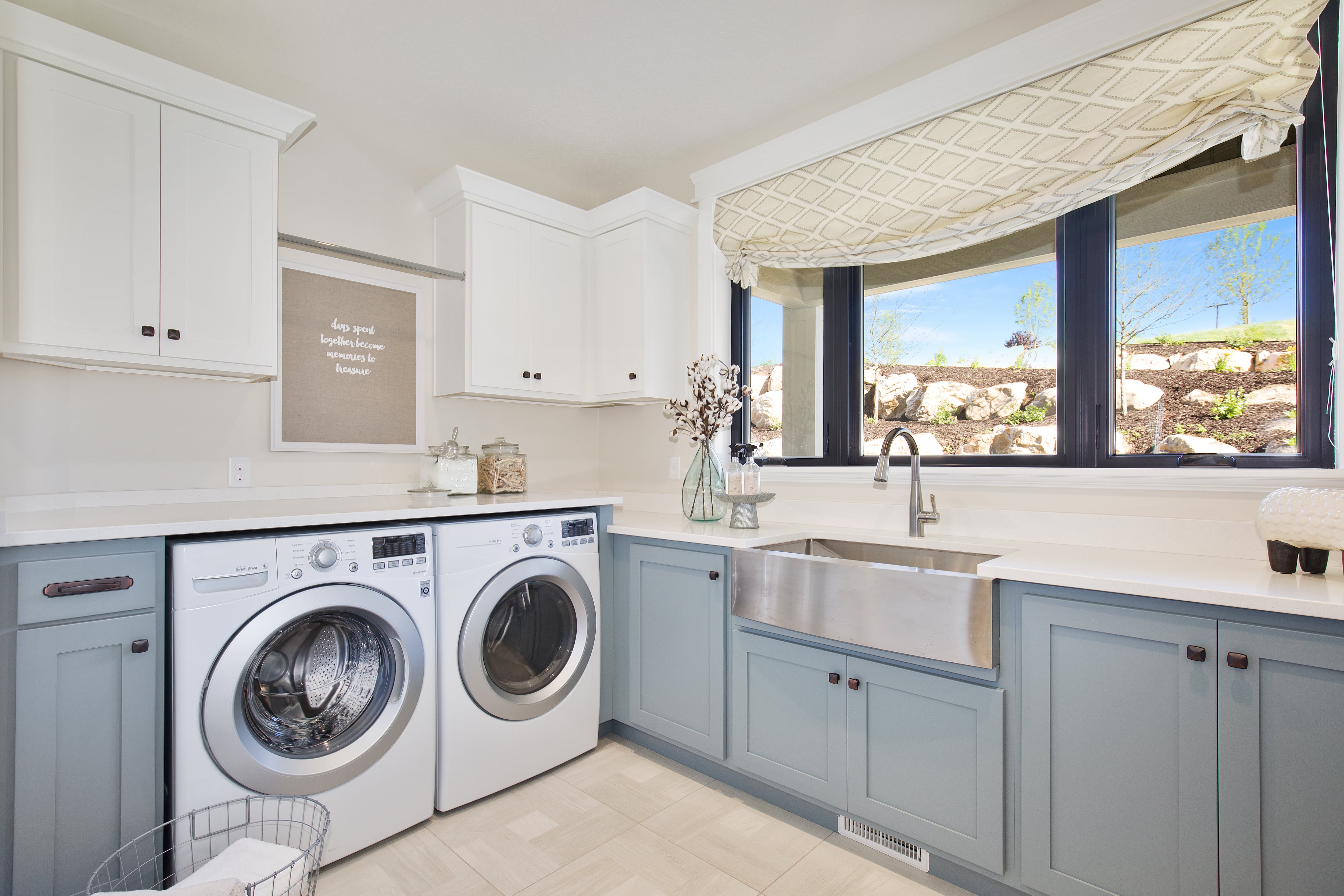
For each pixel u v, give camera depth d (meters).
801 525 2.44
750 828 1.87
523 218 2.70
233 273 1.91
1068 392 1.98
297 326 2.32
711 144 2.84
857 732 1.73
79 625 1.35
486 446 2.72
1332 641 1.11
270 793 1.56
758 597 1.92
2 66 1.56
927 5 1.96
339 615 1.72
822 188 2.40
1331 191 1.60
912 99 2.16
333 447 2.40
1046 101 1.89
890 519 2.27
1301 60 1.51
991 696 1.48
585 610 2.29
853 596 1.70
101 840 1.37
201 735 1.47
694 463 2.49
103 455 1.93
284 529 1.71
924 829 1.60
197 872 1.35
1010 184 1.94
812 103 2.51
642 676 2.34
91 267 1.68
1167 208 1.84
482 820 1.91
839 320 2.51
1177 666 1.26
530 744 2.11
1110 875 1.33
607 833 1.84
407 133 2.65
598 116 2.61
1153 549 1.75
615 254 2.83
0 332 1.55
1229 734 1.20
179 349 1.81
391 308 2.57
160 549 1.46
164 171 1.79
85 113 1.67
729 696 2.06
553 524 2.22
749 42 2.15
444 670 1.91
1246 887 1.18
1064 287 2.00
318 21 2.04
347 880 1.62
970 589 1.50
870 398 2.46
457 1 1.95
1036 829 1.43
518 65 2.28
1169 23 1.69
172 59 2.08
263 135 1.98
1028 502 1.99
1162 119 1.69
